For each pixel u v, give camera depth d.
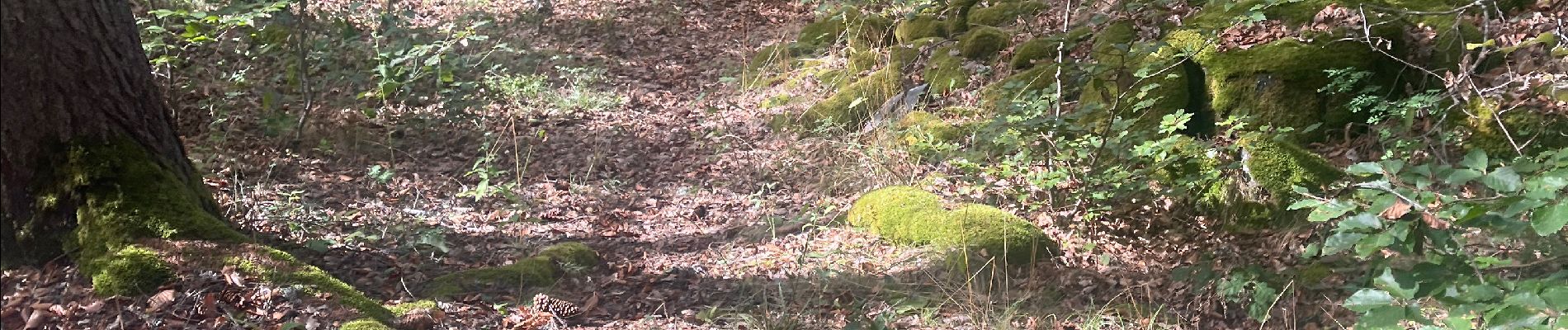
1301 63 6.67
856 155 6.99
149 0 7.89
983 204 5.96
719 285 4.92
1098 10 8.27
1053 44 6.70
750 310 4.52
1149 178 5.77
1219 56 6.93
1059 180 5.54
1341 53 6.68
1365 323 2.62
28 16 4.25
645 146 7.73
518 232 5.72
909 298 4.63
